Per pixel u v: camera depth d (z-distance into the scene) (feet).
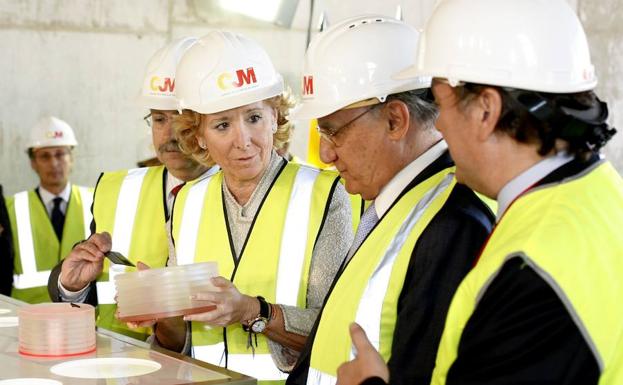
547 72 4.58
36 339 6.10
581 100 4.61
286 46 18.61
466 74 4.64
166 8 18.71
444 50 4.76
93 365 5.89
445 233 5.46
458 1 4.83
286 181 8.02
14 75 18.15
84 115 18.57
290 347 7.42
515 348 4.14
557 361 4.09
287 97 8.36
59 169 16.67
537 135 4.53
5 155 18.21
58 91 18.40
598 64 17.35
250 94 7.75
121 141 18.81
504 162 4.64
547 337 4.11
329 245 7.75
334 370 5.94
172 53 9.76
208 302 6.82
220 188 8.29
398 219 5.92
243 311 7.06
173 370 5.74
